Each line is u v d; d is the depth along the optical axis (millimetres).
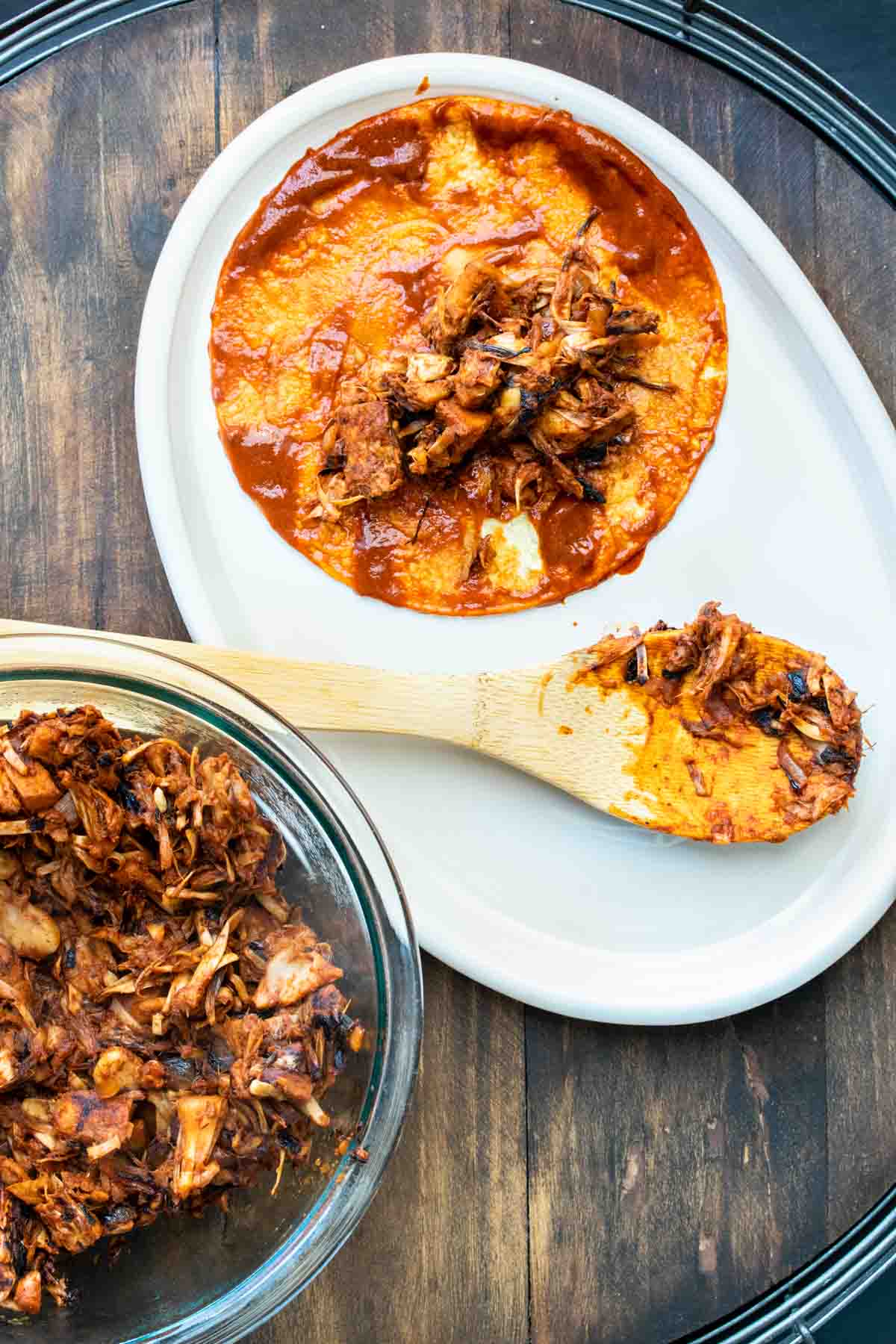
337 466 731
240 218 735
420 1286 722
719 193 732
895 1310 789
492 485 739
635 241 741
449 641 737
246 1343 717
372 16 742
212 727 686
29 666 675
